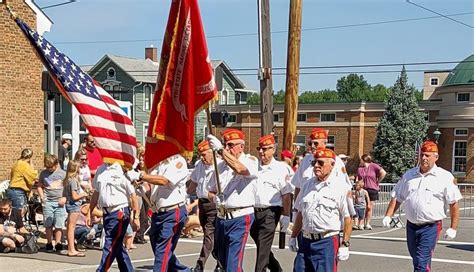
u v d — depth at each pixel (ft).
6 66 49.11
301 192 21.16
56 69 24.72
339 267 32.22
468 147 131.54
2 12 48.55
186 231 41.98
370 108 145.59
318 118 150.61
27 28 24.57
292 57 45.65
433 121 140.36
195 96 22.94
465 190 90.99
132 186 26.17
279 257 34.60
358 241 42.42
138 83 155.22
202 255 28.94
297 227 21.59
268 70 48.06
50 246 34.12
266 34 48.01
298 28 45.65
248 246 38.99
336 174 20.97
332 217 20.24
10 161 49.62
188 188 30.17
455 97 133.90
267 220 26.43
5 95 49.14
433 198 24.21
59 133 123.95
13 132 49.83
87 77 25.94
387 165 137.59
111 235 25.89
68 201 32.76
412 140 136.87
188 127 22.84
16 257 32.04
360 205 50.88
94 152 37.52
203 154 28.35
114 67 157.28
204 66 22.85
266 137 26.94
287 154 38.81
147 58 172.45
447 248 38.58
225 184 24.06
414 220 24.47
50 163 33.96
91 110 25.00
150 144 23.99
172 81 22.98
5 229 33.45
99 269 25.82
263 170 26.73
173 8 22.76
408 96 138.62
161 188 25.31
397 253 36.88
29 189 36.94
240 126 157.48
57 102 123.75
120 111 26.45
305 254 20.70
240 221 23.39
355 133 146.00
